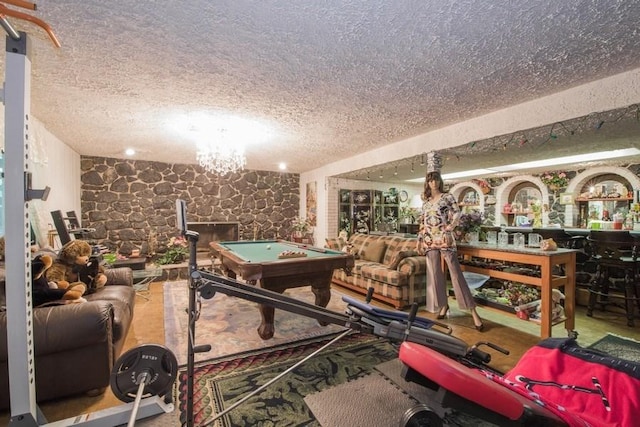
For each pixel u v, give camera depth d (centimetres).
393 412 162
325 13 150
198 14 150
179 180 597
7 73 107
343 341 254
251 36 170
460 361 162
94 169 523
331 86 236
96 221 525
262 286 273
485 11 148
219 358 222
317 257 288
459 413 165
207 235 626
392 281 351
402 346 129
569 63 200
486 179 682
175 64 202
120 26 160
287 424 153
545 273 246
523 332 278
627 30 162
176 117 313
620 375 133
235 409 164
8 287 111
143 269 456
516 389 136
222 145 387
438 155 360
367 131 362
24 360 114
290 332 272
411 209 739
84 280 249
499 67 205
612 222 493
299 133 371
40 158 329
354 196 648
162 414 139
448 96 256
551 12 148
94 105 278
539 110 260
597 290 337
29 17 101
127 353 141
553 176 570
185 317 310
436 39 172
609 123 260
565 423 115
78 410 165
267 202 689
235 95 254
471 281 355
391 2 142
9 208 109
